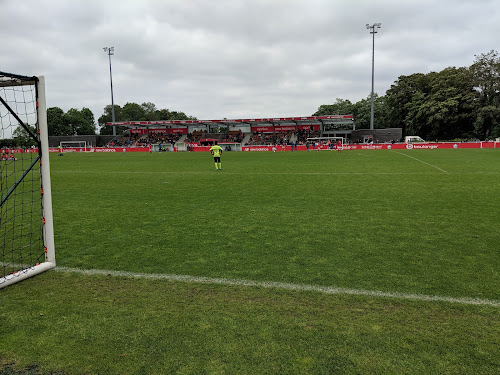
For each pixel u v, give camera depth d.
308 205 8.36
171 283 3.88
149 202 9.07
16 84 4.55
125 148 53.84
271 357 2.51
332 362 2.45
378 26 47.69
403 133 65.06
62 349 2.67
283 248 5.06
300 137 55.03
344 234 5.77
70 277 4.12
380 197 9.35
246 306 3.31
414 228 6.11
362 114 77.19
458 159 23.48
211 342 2.71
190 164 23.50
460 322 2.97
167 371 2.38
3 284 3.83
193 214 7.50
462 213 7.29
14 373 2.41
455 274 4.02
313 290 3.63
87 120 89.69
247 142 55.53
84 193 10.74
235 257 4.70
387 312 3.16
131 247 5.22
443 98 55.41
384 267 4.26
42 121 4.42
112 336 2.83
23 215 7.60
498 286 3.68
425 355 2.52
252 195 9.97
